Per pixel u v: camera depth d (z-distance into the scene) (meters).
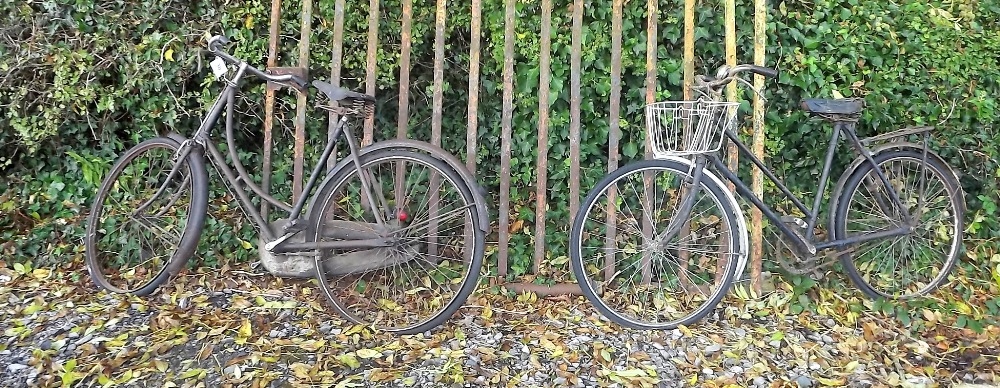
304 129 3.59
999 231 3.88
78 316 3.10
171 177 3.34
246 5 3.73
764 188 3.61
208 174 3.49
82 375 2.61
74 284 3.43
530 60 3.65
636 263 3.48
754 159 3.20
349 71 3.83
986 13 4.05
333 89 2.98
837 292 3.49
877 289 3.51
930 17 3.93
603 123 3.68
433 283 3.42
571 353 2.89
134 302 3.25
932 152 3.47
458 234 3.62
